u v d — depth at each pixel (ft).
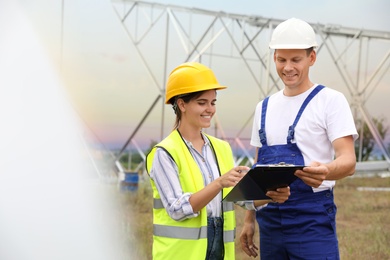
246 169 6.93
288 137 8.30
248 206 8.34
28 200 18.25
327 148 8.24
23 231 17.78
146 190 21.98
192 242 7.43
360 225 19.77
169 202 7.25
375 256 17.80
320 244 8.21
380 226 19.43
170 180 7.34
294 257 8.38
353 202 22.08
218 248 7.70
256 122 9.00
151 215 20.31
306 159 8.23
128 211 20.39
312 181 6.96
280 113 8.50
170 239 7.50
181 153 7.53
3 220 17.62
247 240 9.37
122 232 18.79
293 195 8.30
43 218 18.29
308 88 8.39
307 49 8.09
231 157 8.20
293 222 8.30
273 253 8.64
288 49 8.02
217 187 6.97
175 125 7.84
